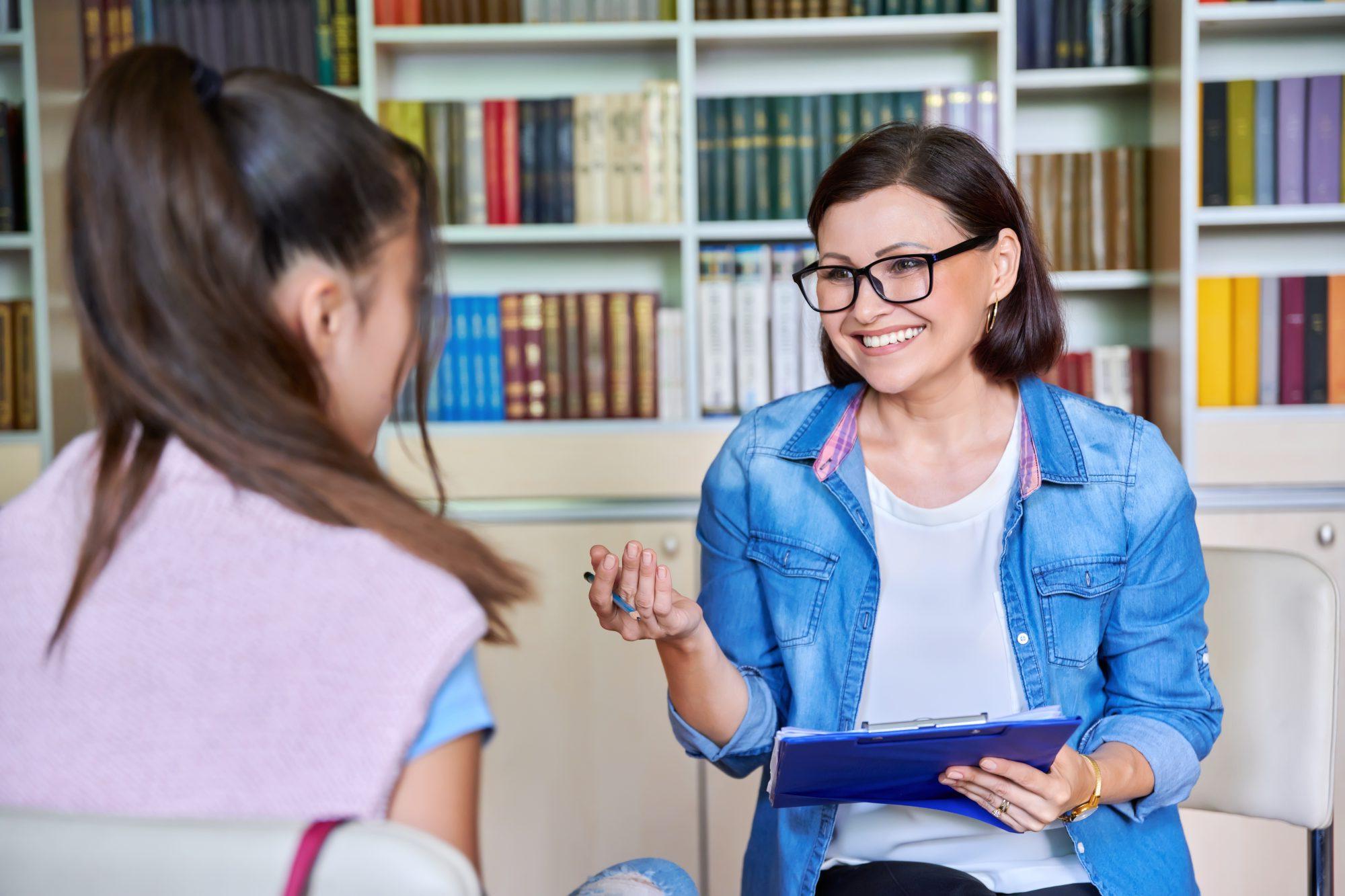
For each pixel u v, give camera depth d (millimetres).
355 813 558
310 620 587
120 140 613
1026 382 1338
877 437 1336
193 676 582
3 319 2502
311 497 622
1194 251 2352
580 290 2738
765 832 1332
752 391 2498
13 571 634
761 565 1337
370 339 702
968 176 1221
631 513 2432
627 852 2408
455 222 2521
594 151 2498
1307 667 1355
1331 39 2584
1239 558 1421
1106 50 2514
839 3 2467
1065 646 1241
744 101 2480
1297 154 2422
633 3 2496
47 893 518
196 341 613
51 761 577
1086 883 1187
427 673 579
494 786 2412
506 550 2408
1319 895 1361
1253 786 1381
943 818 1215
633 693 2402
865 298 1214
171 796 566
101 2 2475
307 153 653
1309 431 2375
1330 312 2424
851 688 1258
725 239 2586
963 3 2479
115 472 628
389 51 2633
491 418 2520
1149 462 1272
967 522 1267
